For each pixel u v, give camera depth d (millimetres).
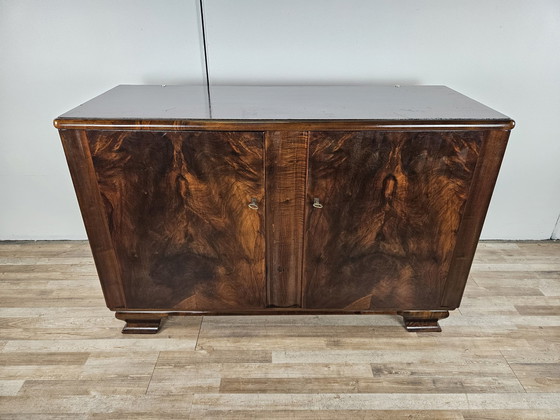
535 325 1548
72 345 1441
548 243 2037
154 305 1450
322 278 1397
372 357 1406
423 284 1417
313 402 1251
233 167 1205
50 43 1613
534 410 1230
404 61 1657
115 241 1324
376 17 1576
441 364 1381
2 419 1186
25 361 1373
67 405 1231
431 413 1221
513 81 1703
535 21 1592
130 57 1644
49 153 1824
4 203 1928
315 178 1219
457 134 1166
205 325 1542
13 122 1752
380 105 1326
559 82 1701
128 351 1422
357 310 1479
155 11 1564
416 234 1319
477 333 1510
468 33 1611
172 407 1232
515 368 1366
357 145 1175
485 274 1822
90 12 1565
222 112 1225
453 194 1251
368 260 1364
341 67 1664
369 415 1215
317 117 1174
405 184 1232
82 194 1248
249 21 1580
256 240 1324
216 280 1402
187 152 1182
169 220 1288
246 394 1274
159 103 1334
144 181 1225
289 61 1650
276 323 1554
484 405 1245
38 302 1640
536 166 1876
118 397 1259
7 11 1553
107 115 1170
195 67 1661
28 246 1990
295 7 1556
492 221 2020
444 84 1703
